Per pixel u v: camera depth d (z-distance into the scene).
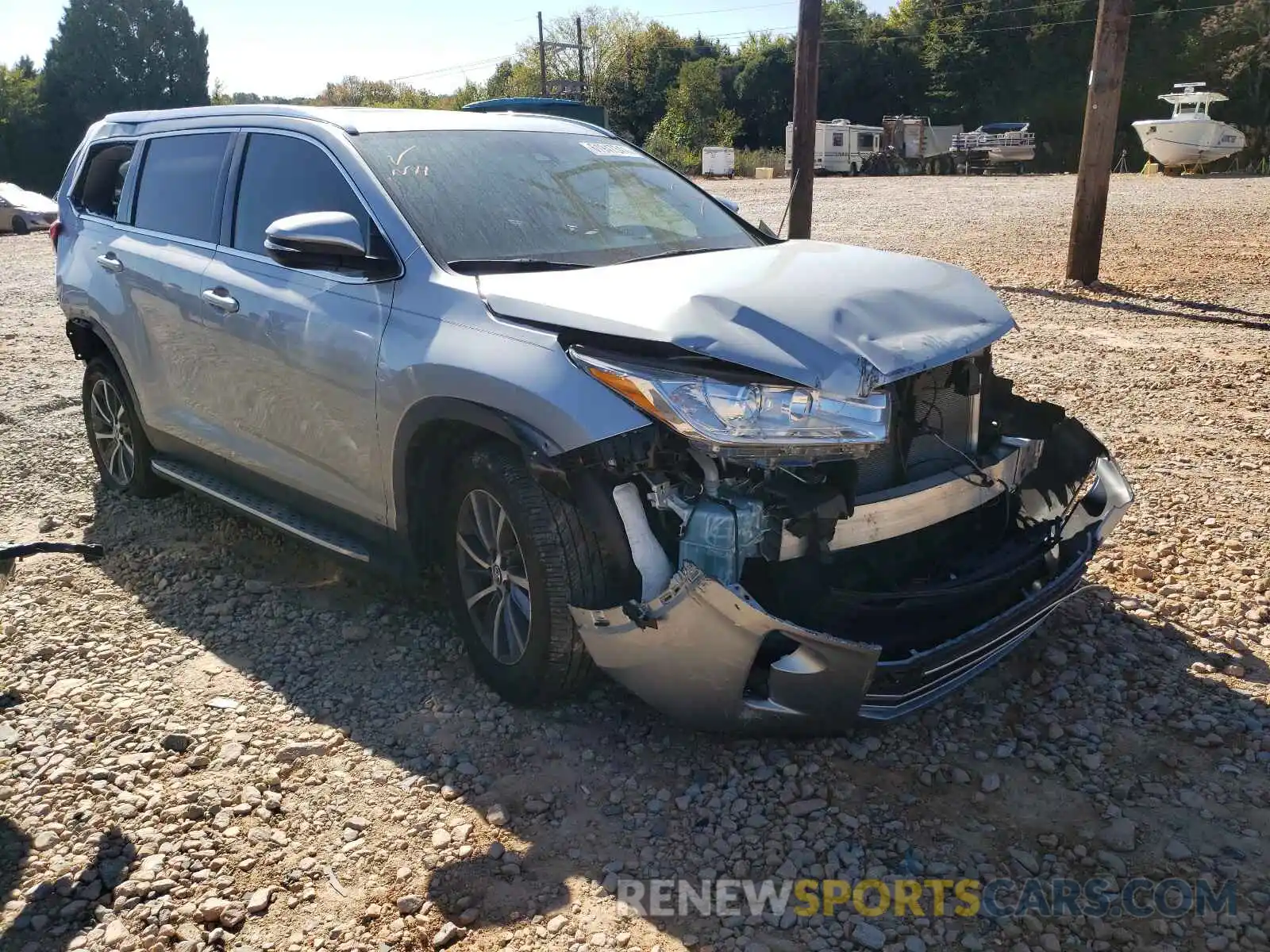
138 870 2.75
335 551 3.89
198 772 3.17
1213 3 53.34
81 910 2.62
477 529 3.48
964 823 2.90
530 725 3.38
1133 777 3.08
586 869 2.75
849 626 2.94
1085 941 2.48
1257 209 20.25
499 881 2.71
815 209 22.28
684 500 2.90
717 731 3.04
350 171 3.82
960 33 58.88
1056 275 12.42
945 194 25.92
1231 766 3.12
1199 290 11.22
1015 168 50.81
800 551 2.88
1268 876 2.67
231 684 3.67
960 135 48.72
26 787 3.10
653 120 67.38
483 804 3.01
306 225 3.48
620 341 2.97
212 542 4.89
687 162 46.69
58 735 3.36
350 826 2.93
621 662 3.00
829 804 2.98
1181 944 2.46
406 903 2.62
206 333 4.30
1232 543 4.59
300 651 3.89
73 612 4.21
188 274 4.41
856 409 2.82
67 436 6.52
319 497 3.98
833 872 2.72
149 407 4.88
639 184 4.36
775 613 2.78
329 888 2.70
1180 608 4.07
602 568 3.09
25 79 67.25
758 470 2.91
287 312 3.88
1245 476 5.42
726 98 66.00
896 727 3.34
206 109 4.82
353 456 3.69
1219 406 6.70
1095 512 3.57
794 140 11.52
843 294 3.12
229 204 4.37
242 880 2.73
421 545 3.64
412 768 3.18
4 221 21.89
